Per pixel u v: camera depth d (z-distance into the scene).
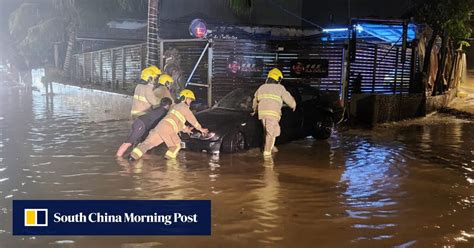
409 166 8.39
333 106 11.62
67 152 9.12
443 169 8.20
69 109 17.94
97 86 22.39
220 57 13.61
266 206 5.92
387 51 15.71
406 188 6.90
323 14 26.33
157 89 9.48
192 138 9.02
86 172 7.52
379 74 15.48
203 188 6.66
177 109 8.46
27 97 24.77
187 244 4.73
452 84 23.12
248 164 8.25
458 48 24.39
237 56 13.77
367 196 6.45
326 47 14.20
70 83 26.47
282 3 27.23
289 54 14.24
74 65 29.36
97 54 23.86
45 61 35.53
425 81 16.97
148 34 15.20
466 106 19.27
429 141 11.22
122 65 20.19
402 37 16.03
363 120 13.98
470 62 29.27
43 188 6.61
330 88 14.27
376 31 18.20
